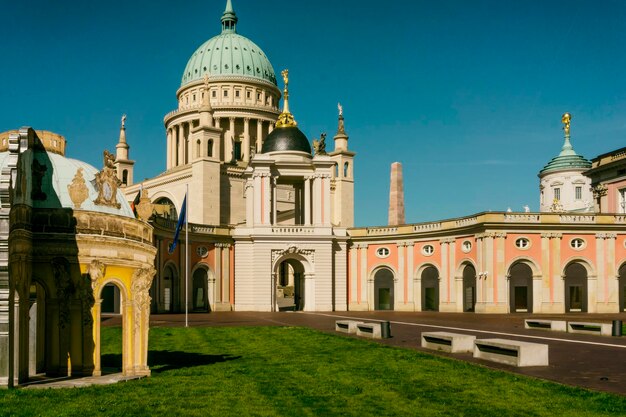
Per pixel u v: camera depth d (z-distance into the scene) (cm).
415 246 7988
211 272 8019
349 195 11262
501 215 7075
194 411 1850
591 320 5500
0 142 2442
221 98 12781
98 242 2302
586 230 7162
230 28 14212
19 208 2120
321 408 1898
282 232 8119
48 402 1914
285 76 9338
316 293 8062
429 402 1961
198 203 10350
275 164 8275
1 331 2064
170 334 4316
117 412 1817
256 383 2305
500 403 1922
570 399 1956
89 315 2302
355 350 3306
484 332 4206
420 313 7256
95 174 2386
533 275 7075
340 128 11462
